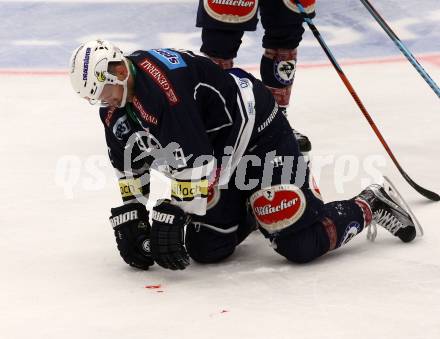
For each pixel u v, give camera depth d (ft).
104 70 32.14
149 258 36.06
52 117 64.03
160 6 89.66
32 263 37.83
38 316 31.63
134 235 35.88
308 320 30.55
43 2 91.25
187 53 34.45
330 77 72.33
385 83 70.13
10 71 75.05
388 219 38.55
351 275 35.12
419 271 35.29
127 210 35.99
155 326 30.35
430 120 60.29
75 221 43.55
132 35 82.79
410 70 73.31
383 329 29.60
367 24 84.48
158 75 32.78
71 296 33.71
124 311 31.94
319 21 85.76
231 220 37.09
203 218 36.78
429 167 50.47
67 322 30.96
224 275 35.94
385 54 77.61
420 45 79.41
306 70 74.33
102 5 90.58
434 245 38.42
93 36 82.79
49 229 42.45
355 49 79.10
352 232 37.55
